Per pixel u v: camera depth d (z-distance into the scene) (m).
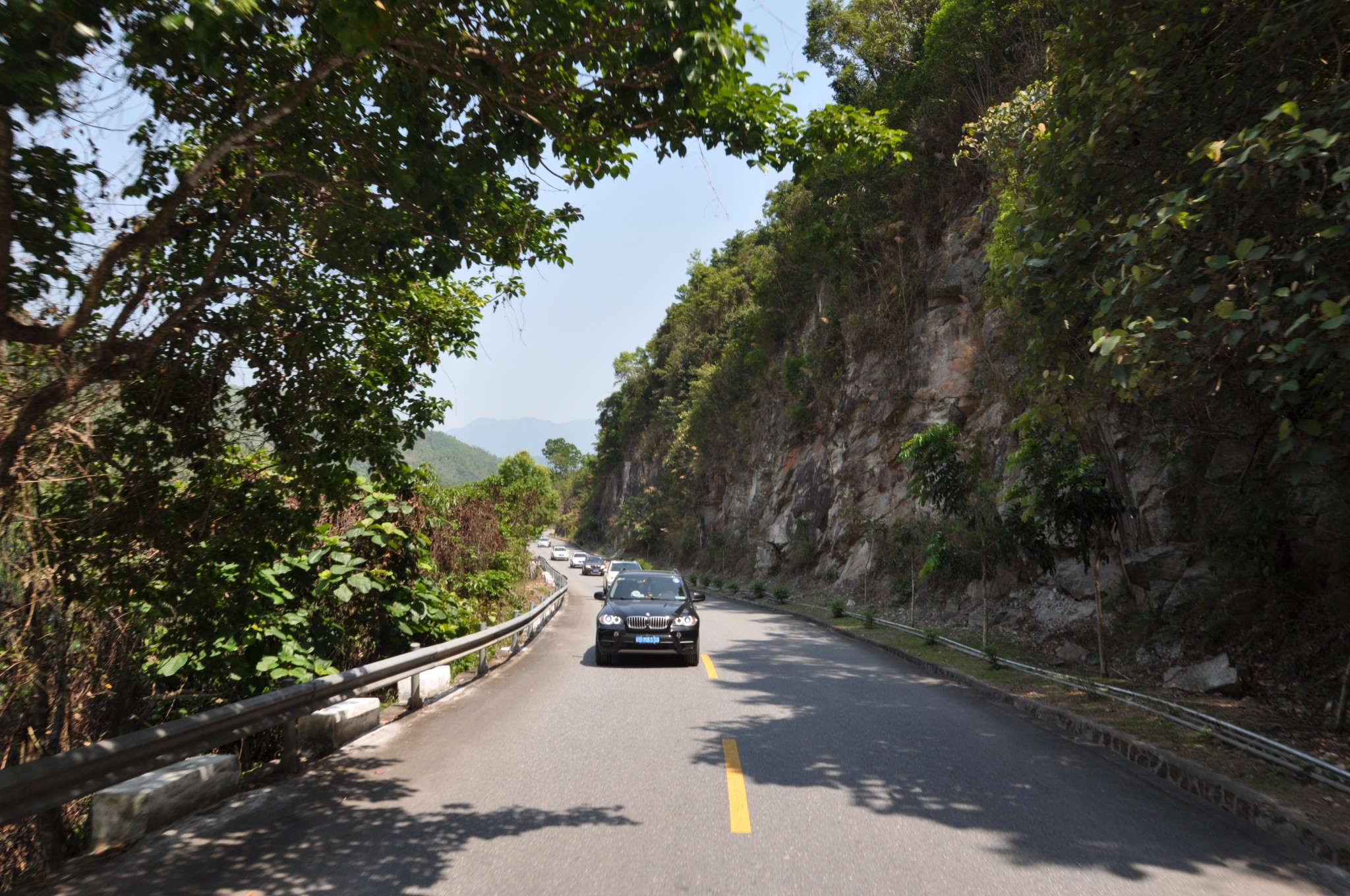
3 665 5.54
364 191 5.32
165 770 4.98
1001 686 10.23
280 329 6.08
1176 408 12.47
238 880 3.80
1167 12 6.73
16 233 4.11
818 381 34.44
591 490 108.69
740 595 33.84
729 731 7.36
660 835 4.51
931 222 26.42
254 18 3.63
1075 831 4.71
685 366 67.06
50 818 5.40
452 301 7.50
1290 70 6.62
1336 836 4.41
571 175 5.95
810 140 5.78
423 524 11.52
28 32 3.35
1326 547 10.64
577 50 4.86
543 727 7.48
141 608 6.42
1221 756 6.32
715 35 4.24
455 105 5.11
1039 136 9.36
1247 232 6.10
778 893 3.71
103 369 4.64
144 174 5.12
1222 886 3.92
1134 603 13.82
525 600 22.41
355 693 7.17
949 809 5.10
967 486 15.41
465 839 4.41
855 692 9.88
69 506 5.52
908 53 29.06
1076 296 7.03
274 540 6.55
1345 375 5.46
